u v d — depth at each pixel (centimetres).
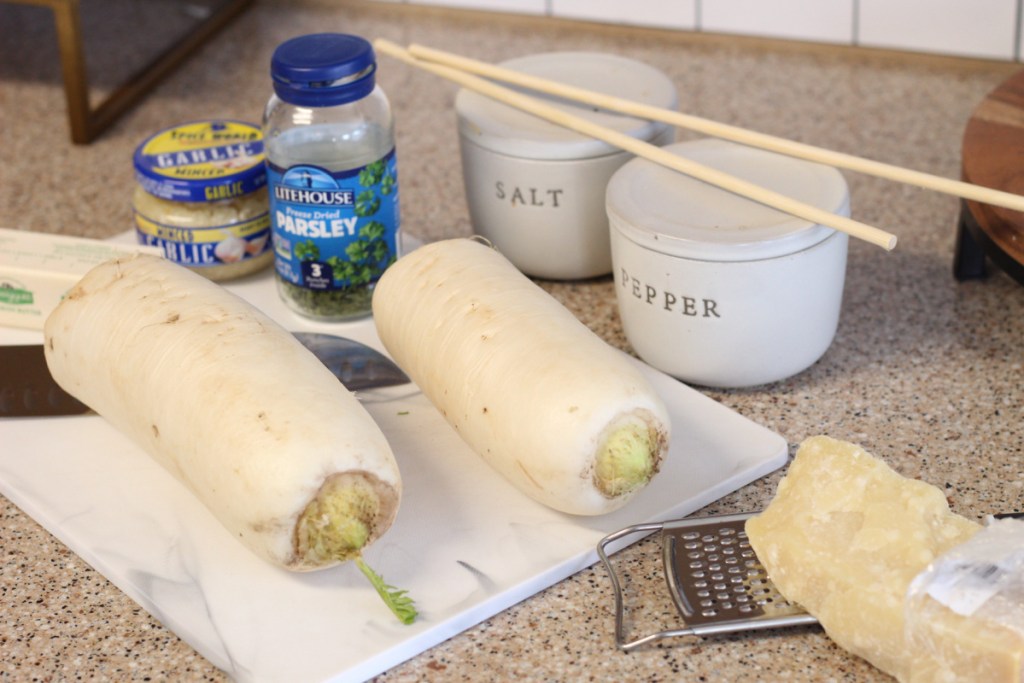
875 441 68
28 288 77
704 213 68
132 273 66
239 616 56
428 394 66
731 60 121
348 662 53
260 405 57
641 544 61
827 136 105
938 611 49
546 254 81
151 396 60
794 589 52
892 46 118
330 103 72
